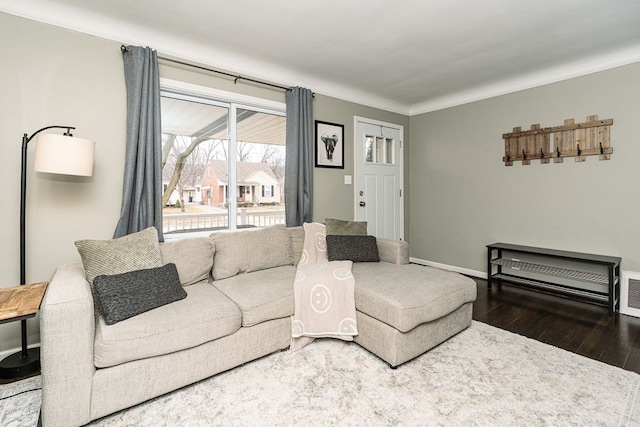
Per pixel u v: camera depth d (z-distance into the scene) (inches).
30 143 80.0
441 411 59.5
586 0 81.0
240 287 86.2
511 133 140.5
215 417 58.6
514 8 84.6
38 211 81.7
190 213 109.9
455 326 89.9
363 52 111.7
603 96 114.9
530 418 57.4
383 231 171.5
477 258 156.3
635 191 109.3
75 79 85.5
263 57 115.5
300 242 115.8
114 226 92.2
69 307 54.4
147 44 96.5
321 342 87.3
